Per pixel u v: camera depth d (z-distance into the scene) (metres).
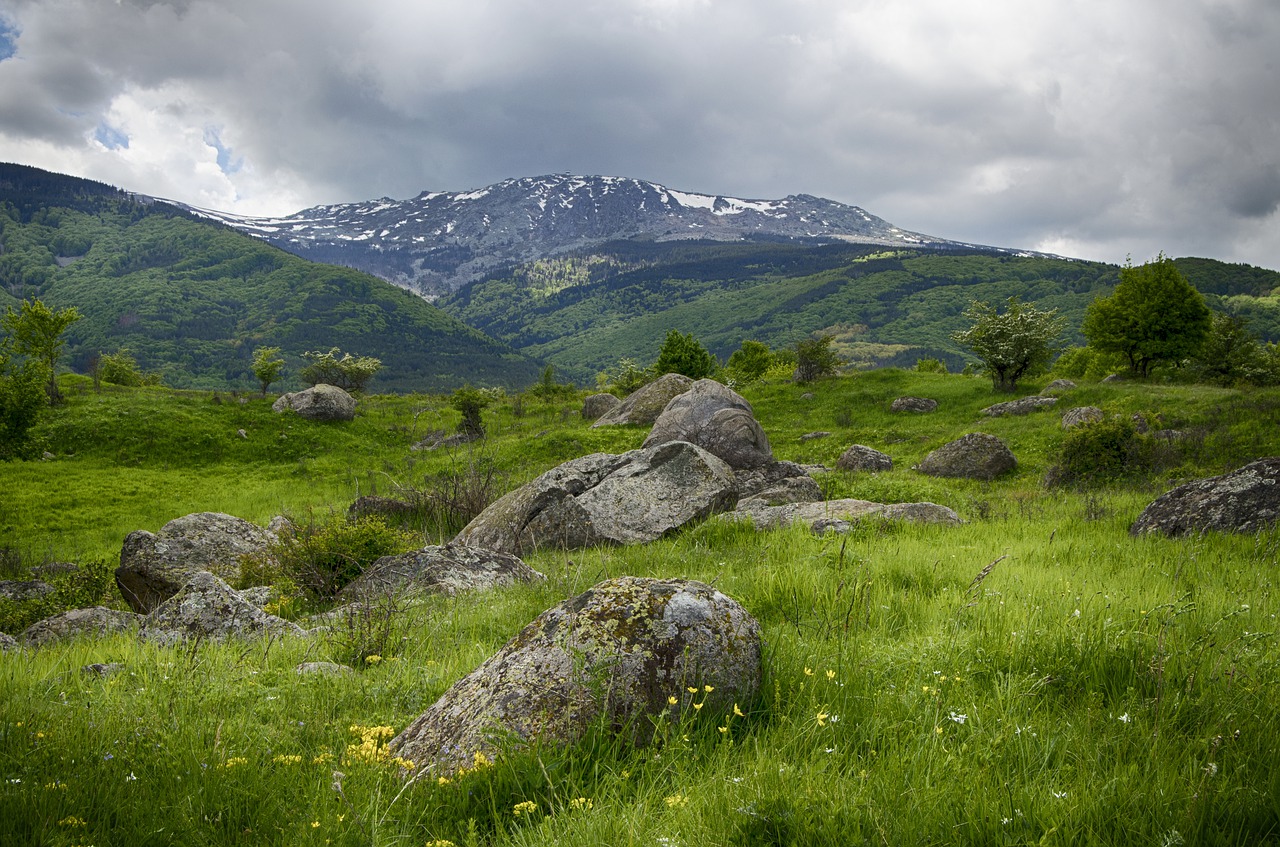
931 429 40.62
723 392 28.88
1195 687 4.39
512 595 10.01
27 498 35.59
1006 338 46.78
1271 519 11.10
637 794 3.43
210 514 16.77
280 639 8.52
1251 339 48.62
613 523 17.06
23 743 4.20
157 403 50.00
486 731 4.01
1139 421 29.41
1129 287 49.22
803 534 12.99
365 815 3.29
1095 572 8.86
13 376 37.88
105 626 10.70
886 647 5.47
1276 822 2.92
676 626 4.48
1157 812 3.01
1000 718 4.10
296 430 48.81
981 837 2.96
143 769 3.89
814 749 3.77
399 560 12.41
